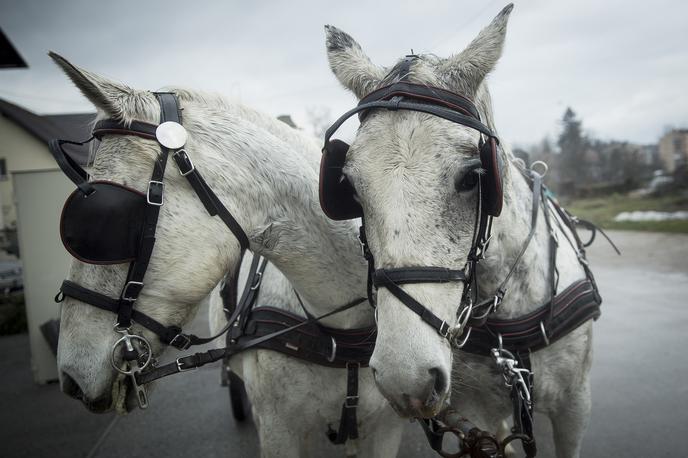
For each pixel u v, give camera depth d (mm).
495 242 1854
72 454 3924
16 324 8547
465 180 1388
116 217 1460
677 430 3449
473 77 1571
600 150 32281
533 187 2191
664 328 5645
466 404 2271
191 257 1580
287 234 1799
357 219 1937
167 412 4609
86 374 1552
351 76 1702
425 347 1321
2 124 22953
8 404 5137
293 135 1929
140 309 1561
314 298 1935
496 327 2021
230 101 1830
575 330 2115
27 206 5586
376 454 2246
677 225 14398
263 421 2152
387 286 1357
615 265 9586
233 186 1661
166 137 1537
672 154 27219
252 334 2104
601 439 3395
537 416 3943
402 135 1396
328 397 2031
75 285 1569
